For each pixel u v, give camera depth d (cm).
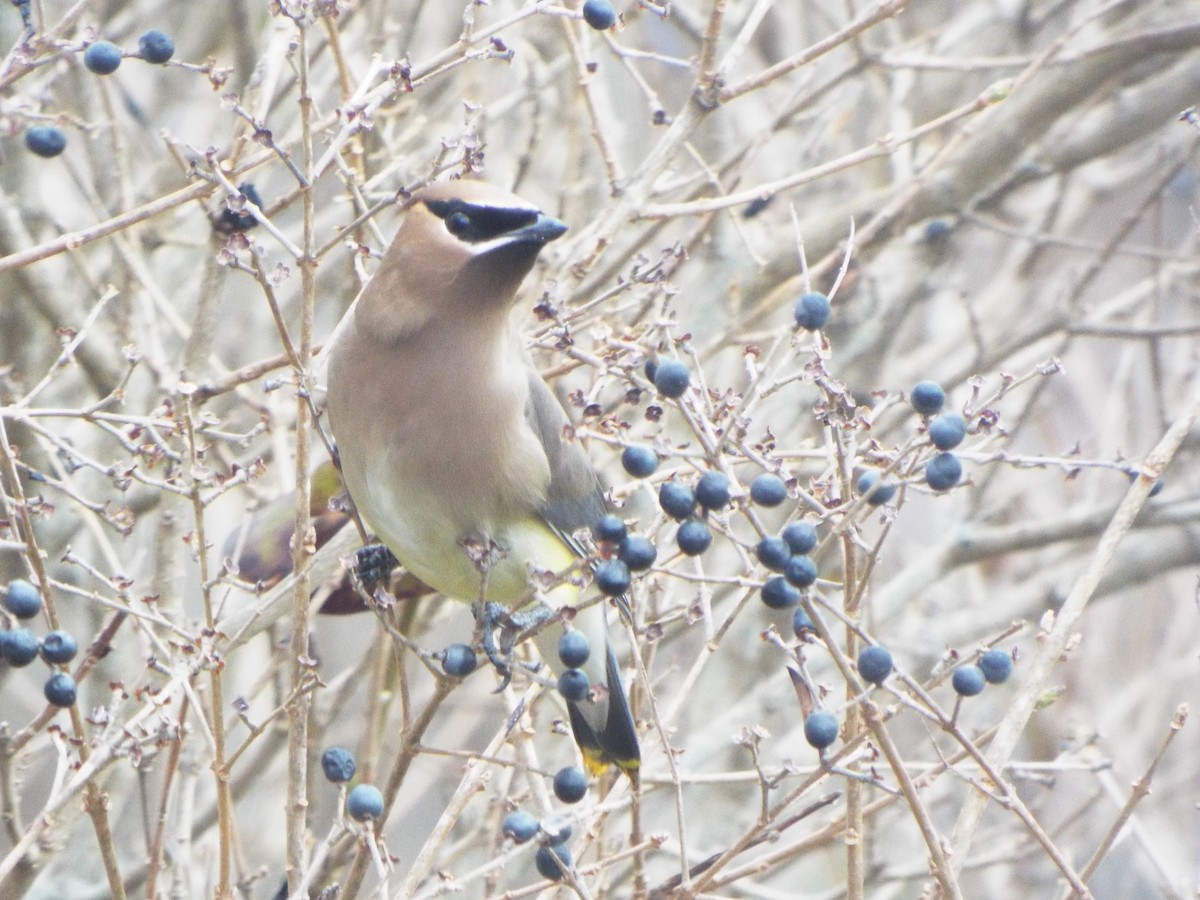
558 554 906
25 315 1256
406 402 862
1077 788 1455
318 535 1020
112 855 760
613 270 1125
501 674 784
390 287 856
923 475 747
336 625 1537
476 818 1191
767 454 736
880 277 1400
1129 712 1567
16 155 1180
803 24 1544
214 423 809
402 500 882
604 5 879
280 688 1133
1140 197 1866
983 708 1522
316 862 735
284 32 934
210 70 791
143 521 1250
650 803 1449
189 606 1296
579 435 792
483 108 996
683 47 1627
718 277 1343
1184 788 1526
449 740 1376
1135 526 1365
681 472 878
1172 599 1616
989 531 1371
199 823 1130
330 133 1002
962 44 1574
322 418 1012
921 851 1370
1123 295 1491
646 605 964
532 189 1391
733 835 1422
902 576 1373
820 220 1342
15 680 1494
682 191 1358
